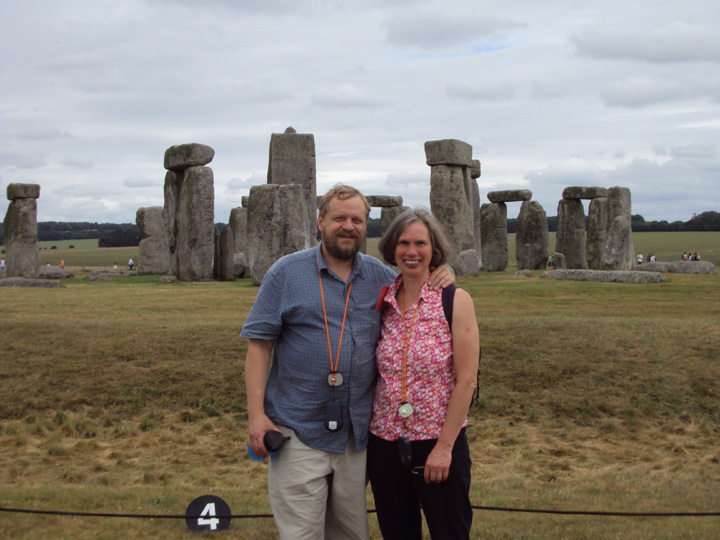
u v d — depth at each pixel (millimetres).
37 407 9664
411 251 4309
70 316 14367
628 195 29875
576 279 22297
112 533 5820
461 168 26000
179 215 26078
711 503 6617
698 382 10125
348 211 4305
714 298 17391
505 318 13375
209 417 9602
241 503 6746
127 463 8266
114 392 10008
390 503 4434
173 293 19000
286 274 4410
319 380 4312
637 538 5680
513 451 8641
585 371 10539
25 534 5688
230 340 11719
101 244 94688
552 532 5855
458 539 4258
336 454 4340
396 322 4387
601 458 8438
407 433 4270
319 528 4301
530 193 35688
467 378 4172
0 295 18219
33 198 26375
